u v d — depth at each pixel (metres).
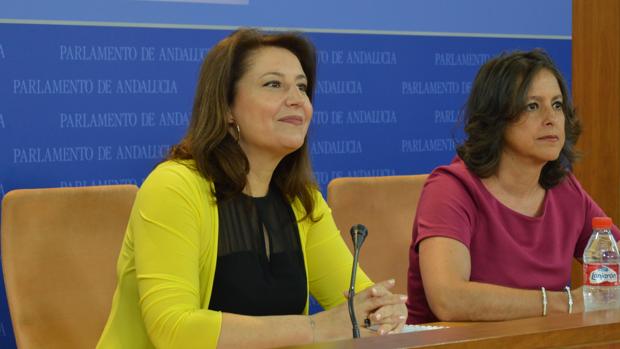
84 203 3.35
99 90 4.15
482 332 1.76
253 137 2.66
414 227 3.21
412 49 4.86
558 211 3.28
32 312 3.20
